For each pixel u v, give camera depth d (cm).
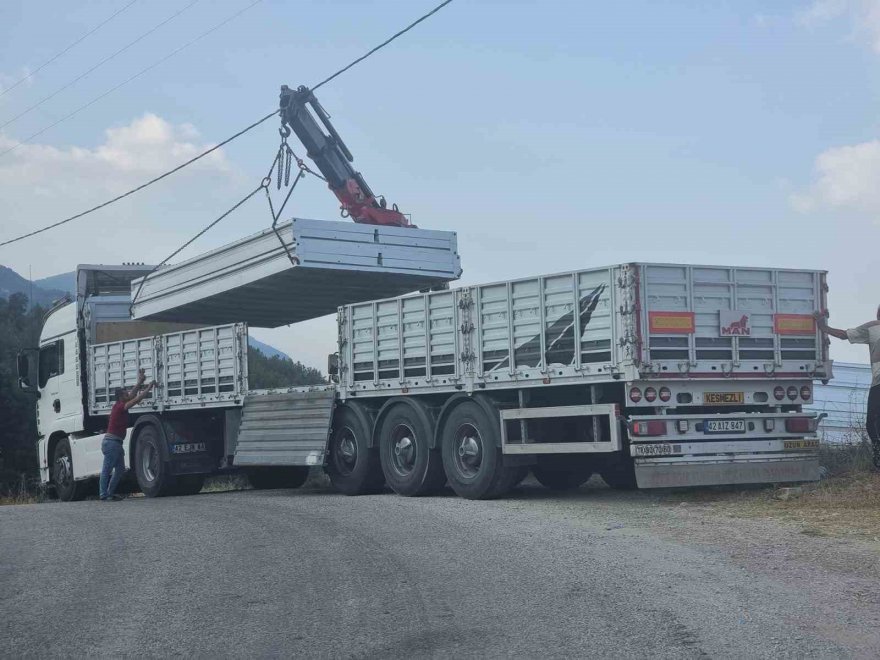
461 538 964
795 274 1245
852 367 1919
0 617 712
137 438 1883
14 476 4356
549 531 988
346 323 1498
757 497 1164
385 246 1580
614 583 737
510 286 1255
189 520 1203
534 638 602
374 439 1461
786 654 550
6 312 5950
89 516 1327
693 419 1158
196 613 700
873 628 593
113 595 770
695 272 1172
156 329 2114
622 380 1136
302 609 696
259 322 2034
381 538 980
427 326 1363
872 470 1277
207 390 1758
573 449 1187
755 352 1208
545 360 1212
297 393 1579
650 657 555
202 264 1750
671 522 1017
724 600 671
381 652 588
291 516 1200
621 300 1138
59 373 2155
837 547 838
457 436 1332
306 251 1496
